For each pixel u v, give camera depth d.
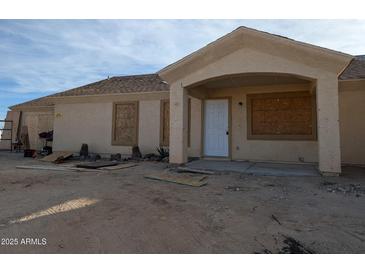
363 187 5.80
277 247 2.89
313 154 9.62
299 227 3.47
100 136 13.08
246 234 3.24
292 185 6.11
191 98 11.51
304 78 7.63
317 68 7.19
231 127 10.87
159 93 11.91
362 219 3.76
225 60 8.18
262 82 9.77
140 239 3.09
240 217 3.89
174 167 8.89
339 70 7.00
